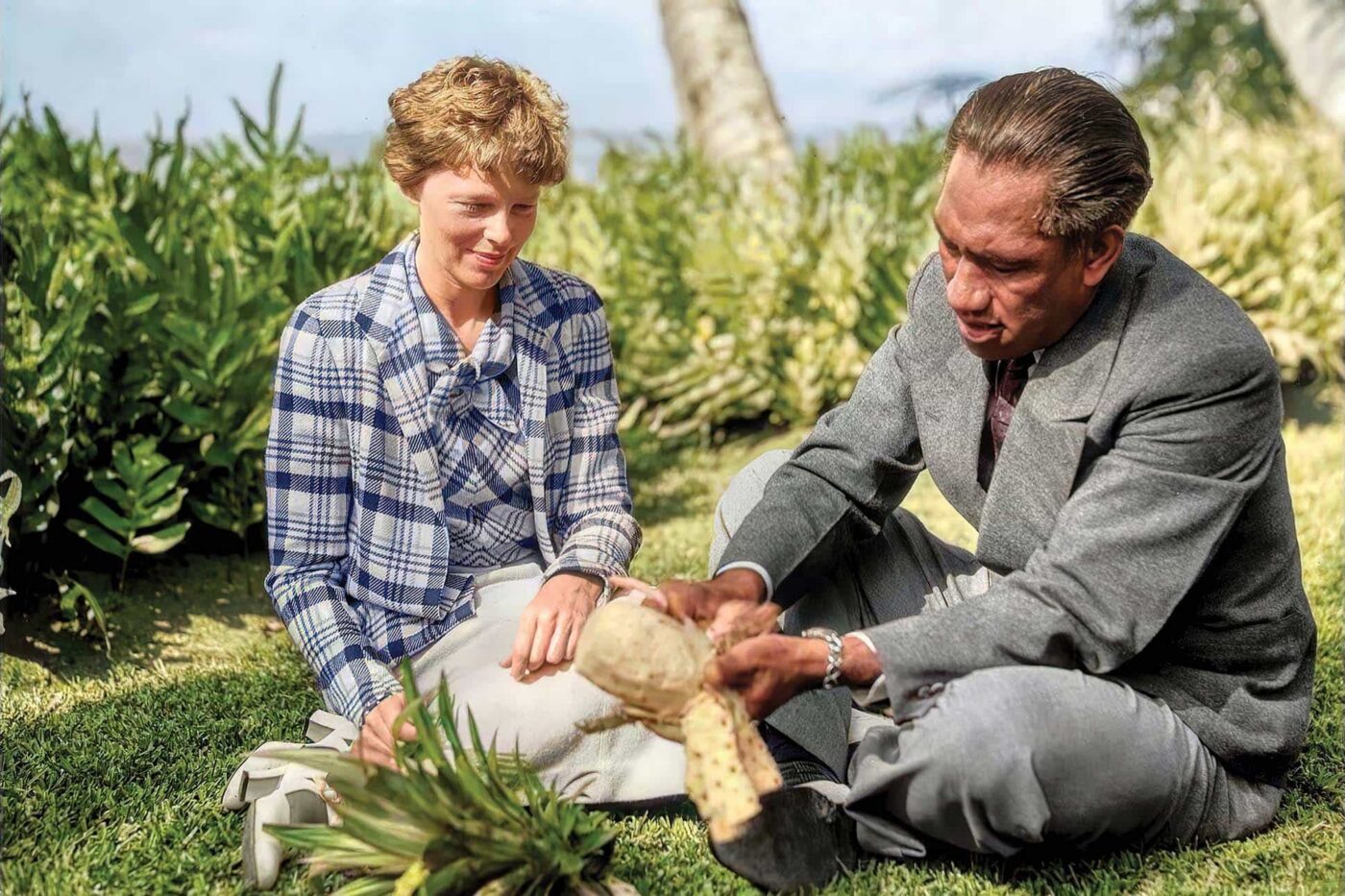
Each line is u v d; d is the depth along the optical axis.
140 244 3.49
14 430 3.15
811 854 2.02
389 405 2.27
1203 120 6.56
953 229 1.88
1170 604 1.94
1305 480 4.46
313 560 2.33
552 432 2.40
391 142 2.19
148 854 2.18
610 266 5.28
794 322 5.27
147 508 3.39
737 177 5.91
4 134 4.07
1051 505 2.05
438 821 1.86
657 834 2.22
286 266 3.84
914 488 4.67
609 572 2.29
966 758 1.90
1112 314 1.99
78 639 3.22
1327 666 2.90
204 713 2.78
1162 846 2.15
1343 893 2.01
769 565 2.11
